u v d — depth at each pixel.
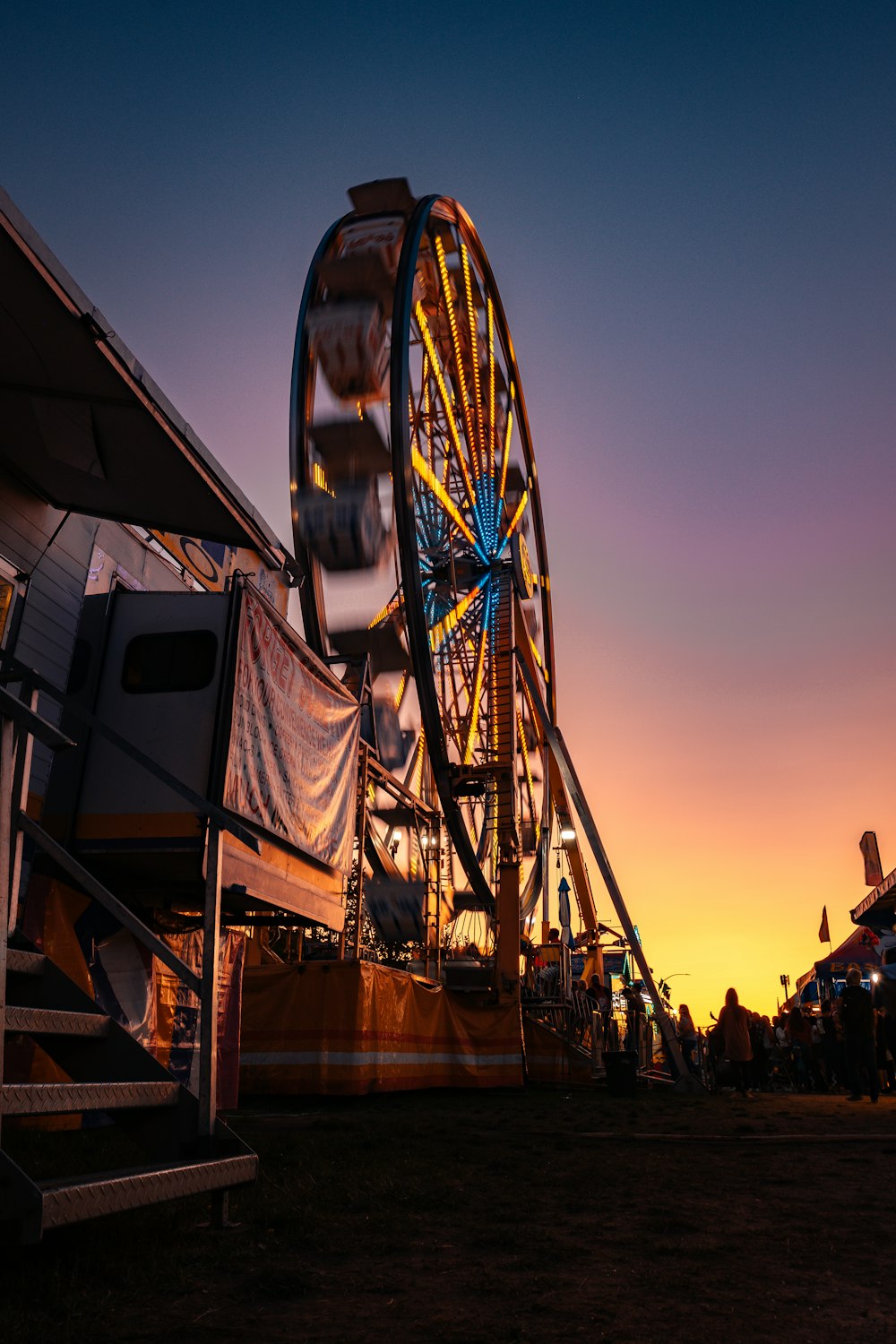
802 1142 7.23
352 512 15.78
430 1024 14.39
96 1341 2.43
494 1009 15.52
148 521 8.80
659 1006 17.67
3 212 5.13
